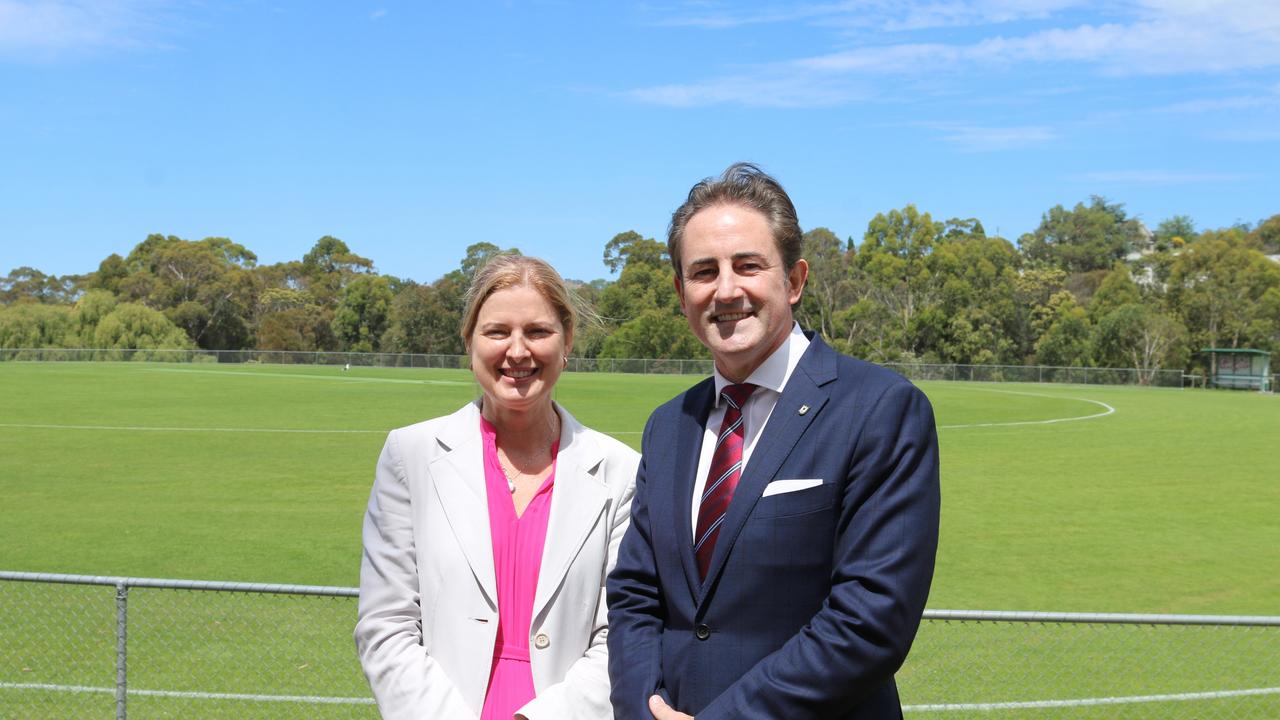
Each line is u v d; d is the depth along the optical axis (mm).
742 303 2742
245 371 61625
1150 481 19562
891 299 83062
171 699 6668
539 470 3238
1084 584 11430
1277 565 12484
